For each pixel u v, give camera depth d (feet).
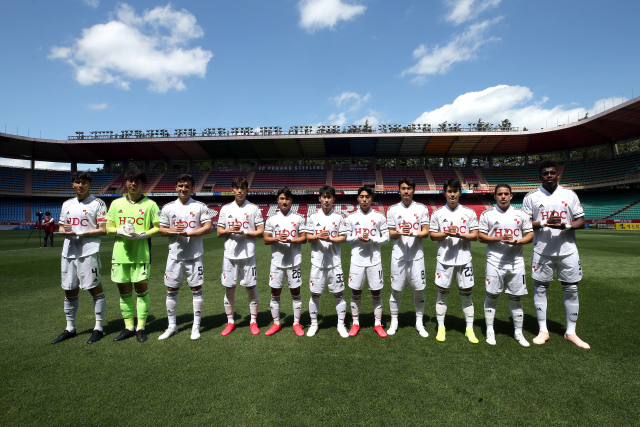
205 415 7.61
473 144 103.40
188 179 13.56
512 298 12.30
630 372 9.59
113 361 10.59
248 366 10.14
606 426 7.18
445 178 114.52
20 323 14.33
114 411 7.81
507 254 12.10
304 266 30.17
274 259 13.58
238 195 13.62
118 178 118.52
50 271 26.66
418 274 13.12
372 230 13.20
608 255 33.63
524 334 12.94
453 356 10.85
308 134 95.66
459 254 12.67
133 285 13.15
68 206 12.92
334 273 13.29
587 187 97.71
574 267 12.04
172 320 13.10
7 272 26.27
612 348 11.33
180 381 9.20
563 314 15.35
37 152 108.88
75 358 10.83
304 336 12.93
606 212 89.45
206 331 13.55
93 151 109.40
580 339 12.09
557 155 125.18
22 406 8.04
